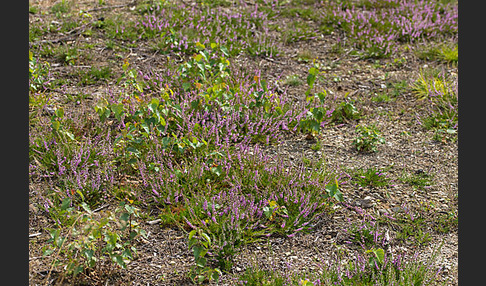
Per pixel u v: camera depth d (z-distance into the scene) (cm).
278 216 538
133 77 690
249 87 750
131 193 552
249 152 643
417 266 461
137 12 1009
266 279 457
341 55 937
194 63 775
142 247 497
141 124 606
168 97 664
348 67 895
